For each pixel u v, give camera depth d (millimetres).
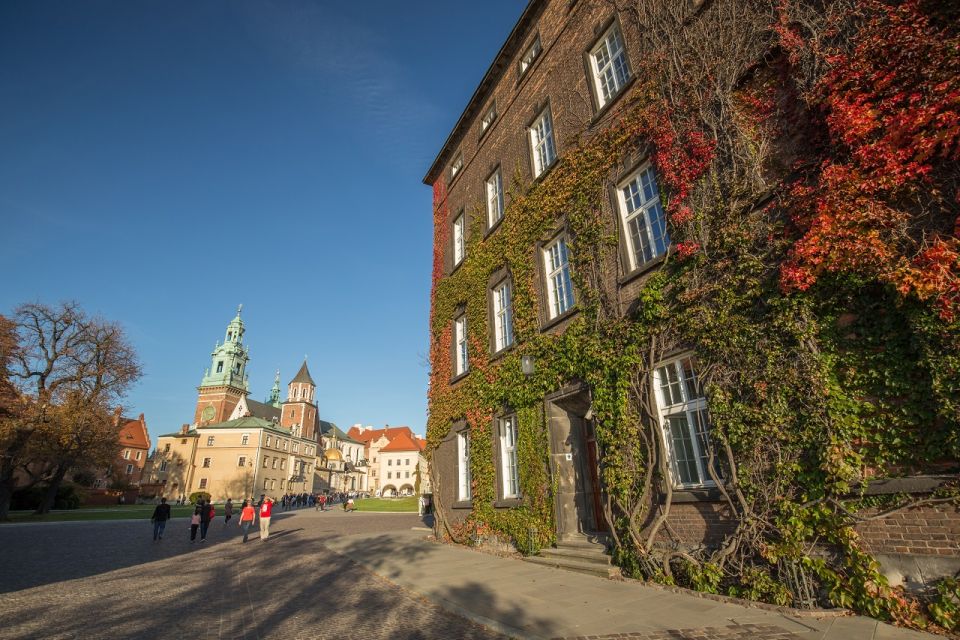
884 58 5867
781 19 7238
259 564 12805
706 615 5898
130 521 33062
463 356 17109
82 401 35469
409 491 130875
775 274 6871
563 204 12164
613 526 8852
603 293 10312
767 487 6512
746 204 7492
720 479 7387
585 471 11148
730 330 7281
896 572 5316
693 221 8250
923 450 5254
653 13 10195
